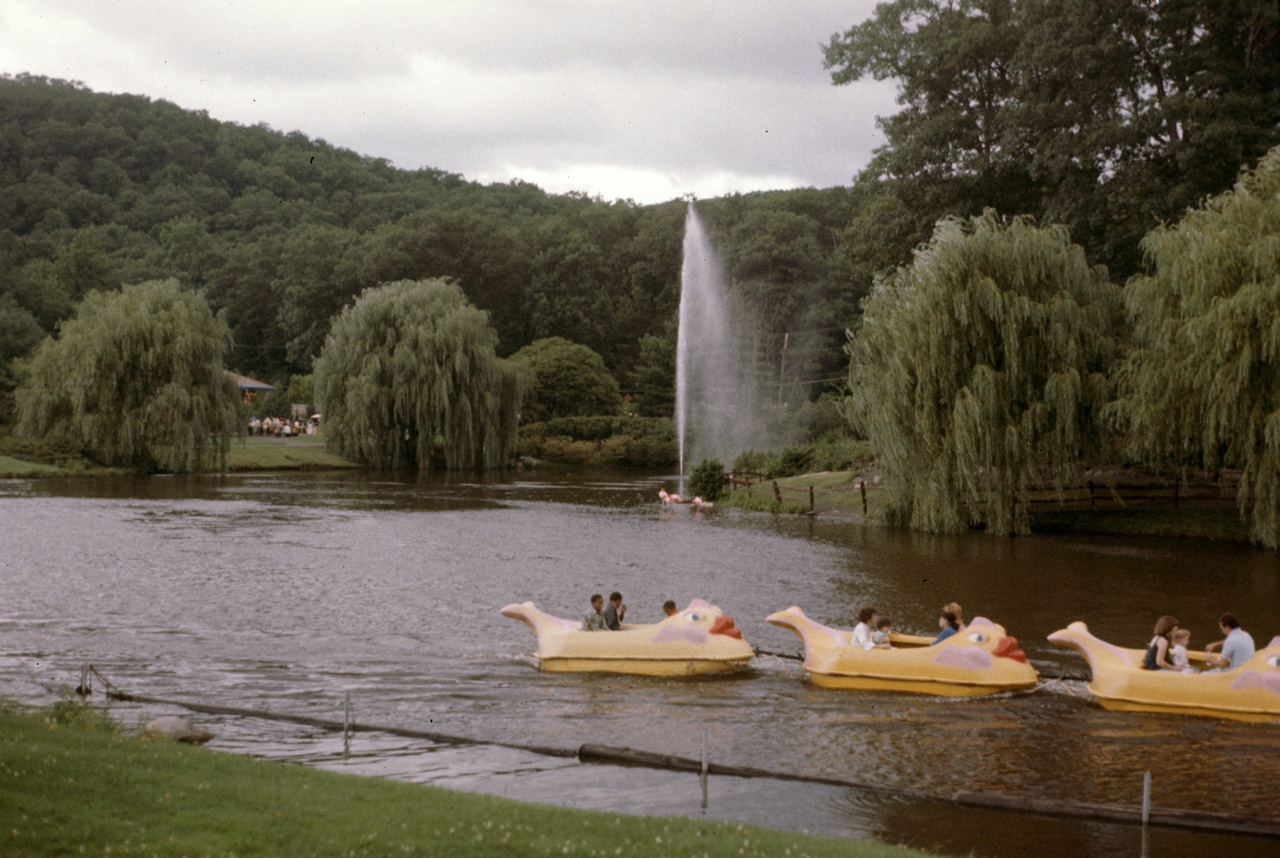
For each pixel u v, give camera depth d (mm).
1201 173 36219
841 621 18953
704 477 47750
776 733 11961
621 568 25391
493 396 70125
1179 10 36812
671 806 9492
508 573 24422
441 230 113875
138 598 20406
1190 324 26922
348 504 41906
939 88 46844
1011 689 13734
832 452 54125
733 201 126500
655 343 100000
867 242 51719
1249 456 27281
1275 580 23281
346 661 15523
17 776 7961
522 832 7656
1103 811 9250
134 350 55281
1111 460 32406
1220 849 8594
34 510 36344
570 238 123062
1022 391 31797
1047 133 40000
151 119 195750
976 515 32312
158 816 7371
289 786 8516
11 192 161750
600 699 13469
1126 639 17375
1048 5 39188
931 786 10086
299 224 162250
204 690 13680
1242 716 12578
